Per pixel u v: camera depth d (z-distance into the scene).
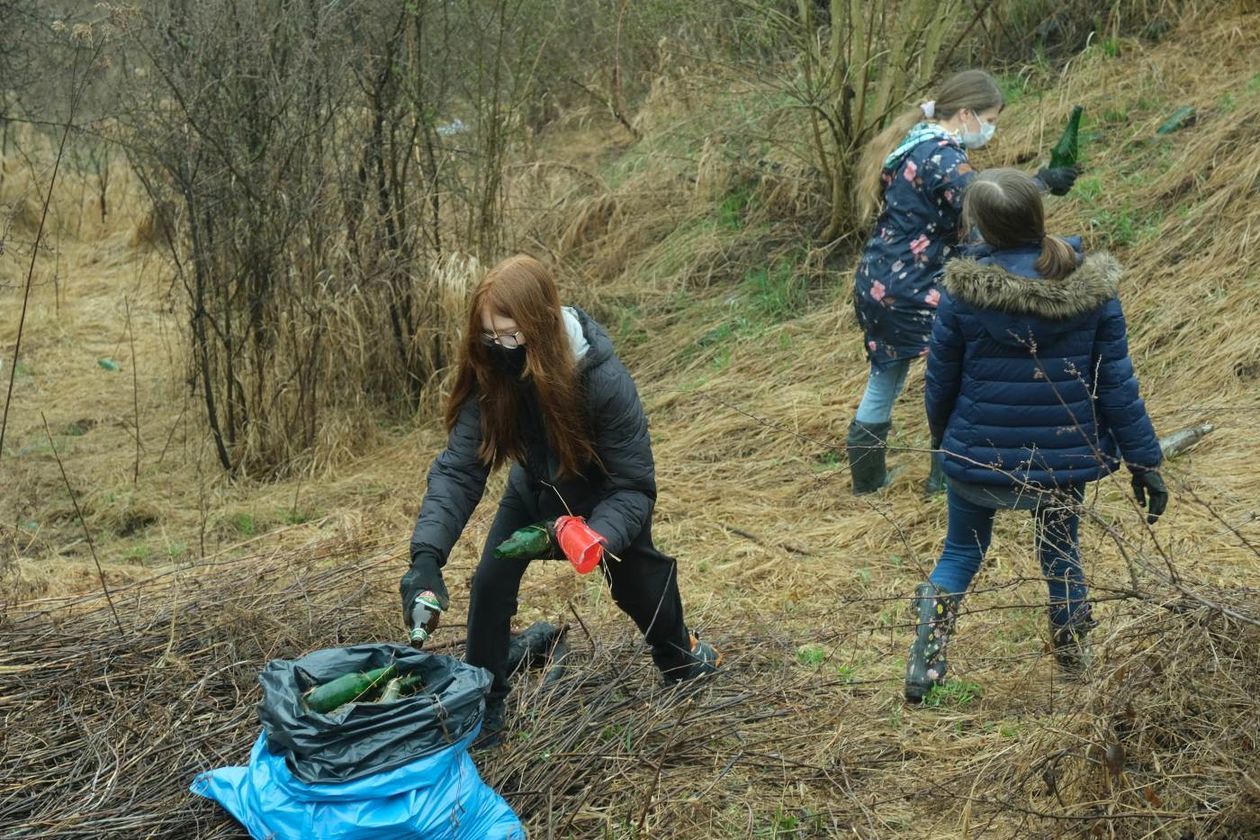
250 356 6.83
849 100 7.58
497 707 3.46
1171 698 3.09
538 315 2.99
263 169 6.69
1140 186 7.11
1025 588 4.27
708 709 3.65
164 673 3.84
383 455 6.82
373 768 2.77
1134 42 8.34
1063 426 3.59
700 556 5.13
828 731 3.62
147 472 6.81
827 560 4.97
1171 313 6.15
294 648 4.11
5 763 3.40
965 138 5.27
